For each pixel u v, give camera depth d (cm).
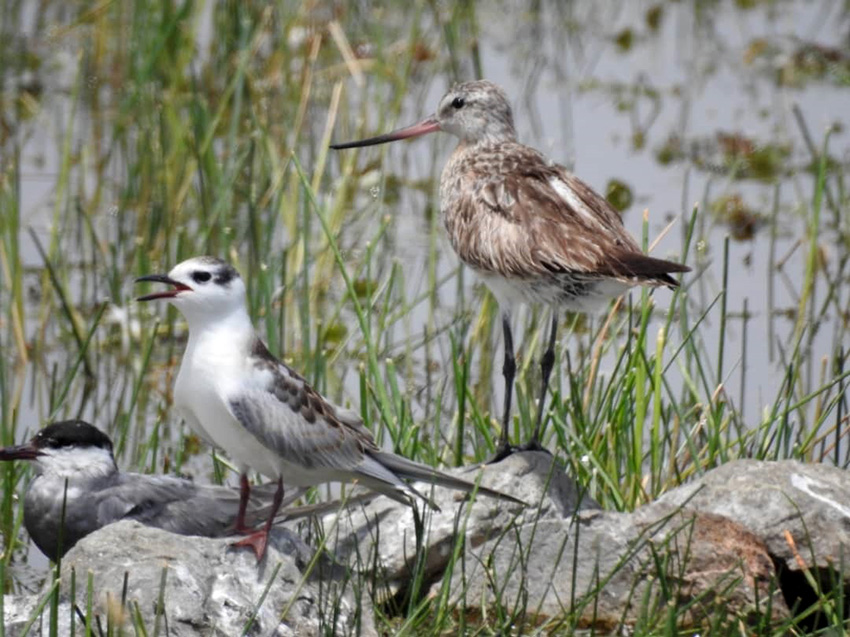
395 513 1038
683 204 1667
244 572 919
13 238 1468
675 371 1414
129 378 1446
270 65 1933
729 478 1023
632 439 1178
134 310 1534
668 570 972
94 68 2006
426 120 1270
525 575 959
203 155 1672
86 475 1003
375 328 1526
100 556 909
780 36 2203
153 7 1944
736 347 1479
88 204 1738
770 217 1733
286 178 1706
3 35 2109
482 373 1426
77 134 1894
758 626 931
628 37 2202
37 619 881
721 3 2312
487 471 1055
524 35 2192
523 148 1182
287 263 1549
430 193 1797
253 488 1016
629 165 1855
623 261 1023
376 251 1656
